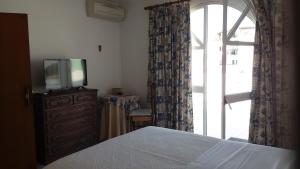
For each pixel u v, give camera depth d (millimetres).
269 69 3008
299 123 557
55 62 3420
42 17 3514
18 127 2879
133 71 4637
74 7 3936
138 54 4527
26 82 2877
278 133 2984
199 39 3883
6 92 2781
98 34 4355
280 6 2840
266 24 3000
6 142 2826
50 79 3365
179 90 3795
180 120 3811
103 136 4152
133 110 4203
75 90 3553
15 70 2811
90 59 4242
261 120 3111
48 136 3154
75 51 3990
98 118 4109
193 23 3881
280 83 2920
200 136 2342
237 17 3465
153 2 4211
